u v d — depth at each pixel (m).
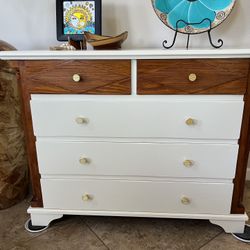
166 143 1.12
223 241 1.24
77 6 1.31
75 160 1.18
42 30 1.54
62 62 1.03
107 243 1.24
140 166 1.16
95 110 1.08
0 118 1.34
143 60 1.00
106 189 1.22
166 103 1.05
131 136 1.12
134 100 1.06
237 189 1.17
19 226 1.35
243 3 1.39
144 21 1.46
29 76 1.06
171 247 1.21
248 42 1.46
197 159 1.13
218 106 1.04
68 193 1.25
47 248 1.21
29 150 1.19
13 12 1.51
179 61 0.99
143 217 1.38
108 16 1.46
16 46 1.58
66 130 1.13
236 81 1.00
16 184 1.48
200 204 1.21
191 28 1.33
